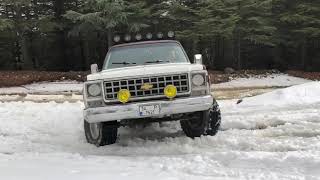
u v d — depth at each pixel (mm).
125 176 5250
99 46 30672
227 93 16688
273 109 10234
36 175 5336
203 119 7609
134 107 6934
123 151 7105
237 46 28297
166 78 7148
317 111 9500
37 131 9156
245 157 5977
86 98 7188
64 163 6148
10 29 26047
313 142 6840
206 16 25609
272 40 28328
